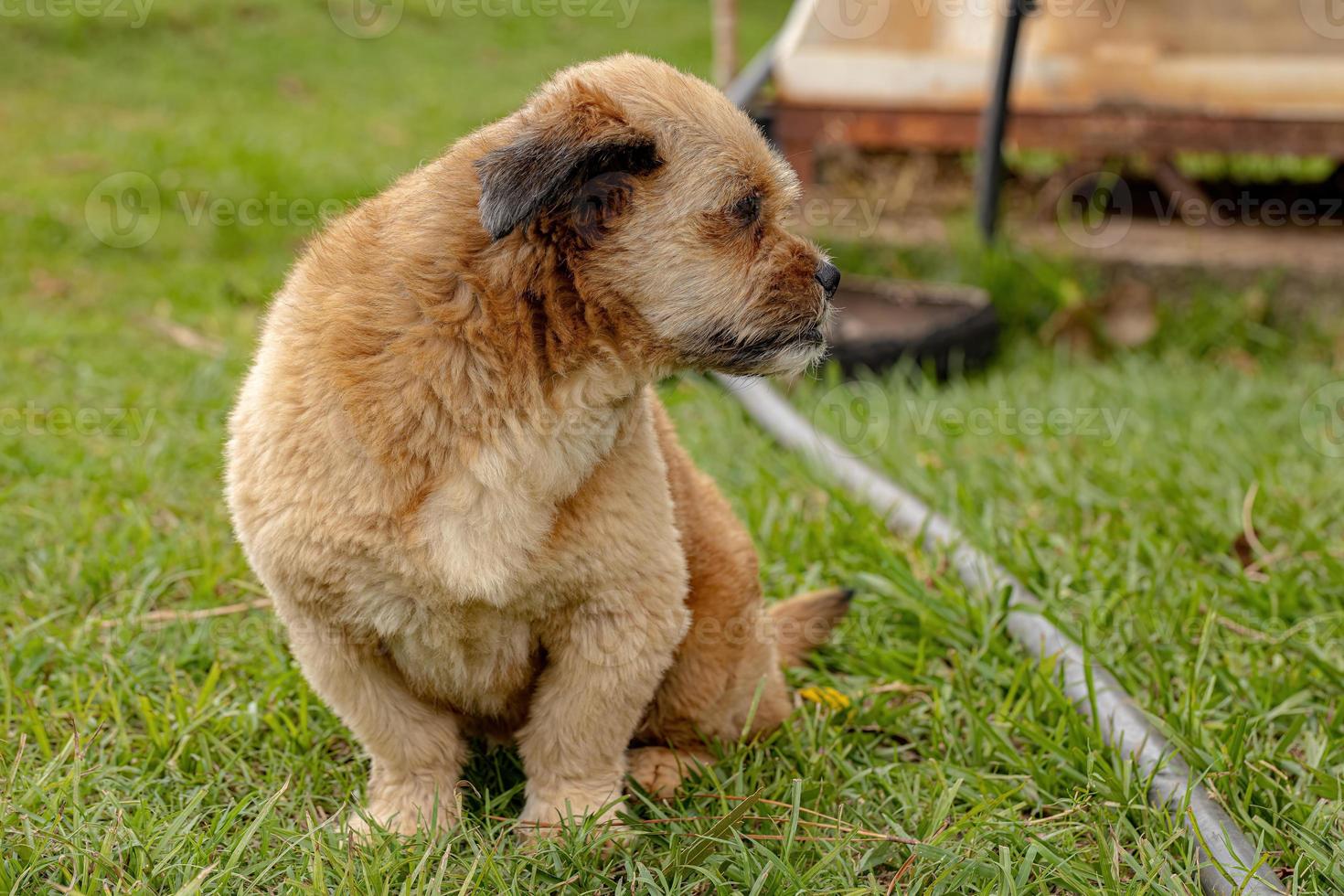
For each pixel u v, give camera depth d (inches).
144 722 145.3
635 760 145.4
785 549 193.6
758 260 127.0
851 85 316.8
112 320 290.0
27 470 210.1
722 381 254.4
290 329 120.3
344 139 461.1
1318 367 280.5
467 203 119.6
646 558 124.9
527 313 118.6
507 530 118.0
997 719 150.8
